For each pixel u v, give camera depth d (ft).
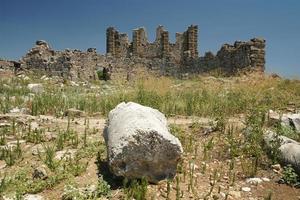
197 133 37.35
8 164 29.86
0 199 23.81
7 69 126.00
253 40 117.19
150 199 23.71
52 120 46.06
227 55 127.65
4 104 56.59
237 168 29.37
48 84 93.30
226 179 27.40
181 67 146.51
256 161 28.58
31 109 51.90
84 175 27.04
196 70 141.08
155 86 68.23
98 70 137.18
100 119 48.26
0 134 38.09
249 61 116.78
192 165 29.35
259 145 32.32
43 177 26.61
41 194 24.79
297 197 25.22
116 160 24.47
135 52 160.76
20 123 42.83
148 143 24.56
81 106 54.95
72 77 127.03
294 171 28.37
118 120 27.25
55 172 27.40
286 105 52.21
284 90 65.36
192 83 85.15
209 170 28.84
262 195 25.31
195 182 26.14
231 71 125.18
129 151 24.36
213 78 100.73
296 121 37.93
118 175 24.90
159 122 27.14
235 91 62.95
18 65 130.31
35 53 131.64
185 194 24.67
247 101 53.06
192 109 49.60
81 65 131.54
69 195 23.72
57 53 131.54
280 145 30.78
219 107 49.49
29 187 25.32
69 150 32.55
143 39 162.40
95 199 23.49
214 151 32.55
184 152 31.81
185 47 157.69
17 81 94.48
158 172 25.66
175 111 49.65
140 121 25.29
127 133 24.54
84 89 90.58
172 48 157.17
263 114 38.81
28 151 33.09
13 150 32.73
